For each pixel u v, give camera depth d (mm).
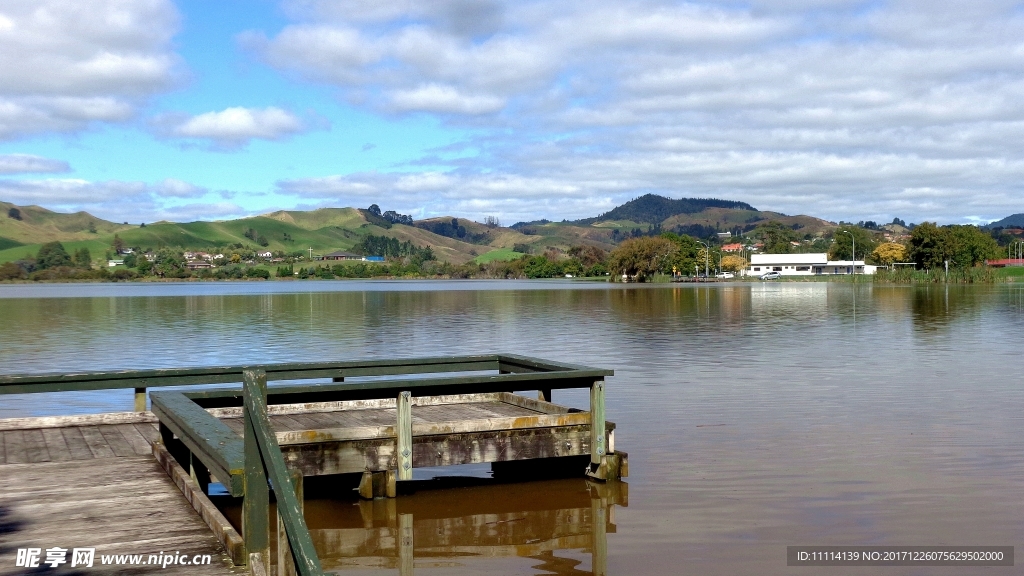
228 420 10328
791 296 65625
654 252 132250
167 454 8094
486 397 11812
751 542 7504
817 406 14141
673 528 7945
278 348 25656
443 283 150250
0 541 5969
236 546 5488
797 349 23938
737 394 15469
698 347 24719
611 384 16812
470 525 8320
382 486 9281
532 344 26141
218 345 26812
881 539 7516
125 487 7465
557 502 8977
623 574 6855
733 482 9406
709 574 6793
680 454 10734
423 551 7598
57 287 129750
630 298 64250
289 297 74125
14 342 28516
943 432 11883
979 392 15602
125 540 6000
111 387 10414
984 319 36781
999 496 8727
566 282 144250
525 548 7605
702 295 69938
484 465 10852
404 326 34844
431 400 11570
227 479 5180
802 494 8891
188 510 6762
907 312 42469
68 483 7605
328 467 9062
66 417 10586
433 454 9422
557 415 9805
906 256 126625
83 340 29156
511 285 121500
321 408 10938
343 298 70125
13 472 8031
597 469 9797
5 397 16078
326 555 7527
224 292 93125
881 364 20094
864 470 9797
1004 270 129250
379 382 9156
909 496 8758
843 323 34938
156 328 34781
